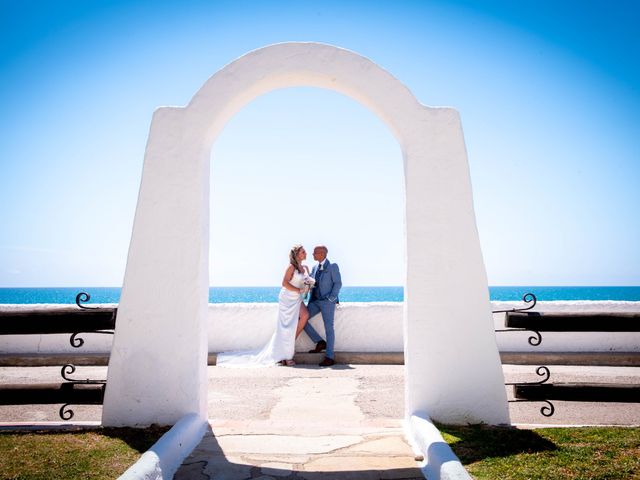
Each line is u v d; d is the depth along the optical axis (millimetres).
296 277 8383
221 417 5145
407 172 4652
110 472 3387
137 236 4559
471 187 4648
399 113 4676
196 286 4508
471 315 4551
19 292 119750
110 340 8805
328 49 4688
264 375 7449
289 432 4438
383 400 5898
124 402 4438
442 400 4500
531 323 4598
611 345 8672
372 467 3594
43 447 3889
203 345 4613
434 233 4605
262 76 4652
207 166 4832
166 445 3580
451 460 3268
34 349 8742
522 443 3941
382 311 8828
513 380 6875
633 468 3385
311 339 8734
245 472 3488
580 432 4211
